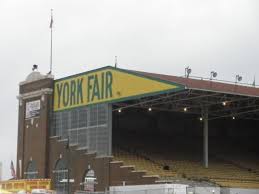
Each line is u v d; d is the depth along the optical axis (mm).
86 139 76000
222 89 70188
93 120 75312
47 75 82812
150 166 76062
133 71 70500
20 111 87750
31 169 84500
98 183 73250
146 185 67250
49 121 82125
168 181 66375
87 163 75188
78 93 78188
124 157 78375
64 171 78688
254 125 99312
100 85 74750
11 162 88438
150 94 67625
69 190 74688
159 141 91375
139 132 92438
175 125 95625
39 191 64438
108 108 73312
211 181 74250
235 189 71562
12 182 78062
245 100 76750
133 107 80562
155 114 94062
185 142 93625
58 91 81812
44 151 81625
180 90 64500
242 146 98000
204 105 77688
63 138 79625
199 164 83188
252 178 82375
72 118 78688
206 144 80562
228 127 99312
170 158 83750
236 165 87875
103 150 73375
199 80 76500
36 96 84562
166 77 72312
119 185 70562
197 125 96938
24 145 86125
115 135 89688
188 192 64688
